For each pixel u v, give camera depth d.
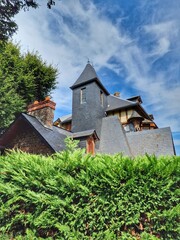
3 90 10.37
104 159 3.00
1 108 10.16
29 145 8.51
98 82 14.62
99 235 2.56
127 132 13.89
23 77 12.96
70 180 2.87
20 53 14.38
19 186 3.16
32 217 2.89
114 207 2.63
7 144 9.54
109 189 2.75
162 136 11.70
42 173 3.08
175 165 2.66
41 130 8.41
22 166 3.26
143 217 2.61
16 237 2.86
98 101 14.10
